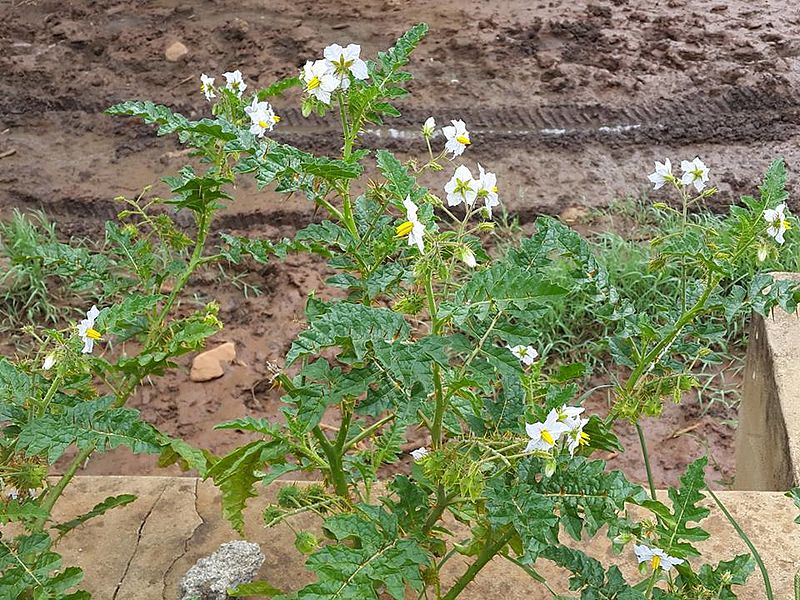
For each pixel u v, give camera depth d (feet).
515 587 2.60
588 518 1.94
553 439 1.87
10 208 6.19
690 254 2.37
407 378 1.82
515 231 5.88
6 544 2.22
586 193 6.19
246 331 5.37
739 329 5.28
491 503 1.92
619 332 2.50
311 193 2.53
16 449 2.21
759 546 2.72
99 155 6.67
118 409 2.28
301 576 2.65
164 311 2.96
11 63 7.57
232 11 8.23
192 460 2.45
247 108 2.75
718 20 7.91
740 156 6.45
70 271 2.98
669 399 4.98
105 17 8.18
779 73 7.16
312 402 1.92
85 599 2.17
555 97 7.06
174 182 3.05
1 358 2.48
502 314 2.19
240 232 5.90
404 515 2.19
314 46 7.69
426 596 2.37
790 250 5.16
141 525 2.83
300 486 2.90
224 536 2.79
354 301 2.61
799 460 3.15
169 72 7.49
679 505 2.07
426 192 2.05
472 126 6.81
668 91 7.06
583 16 7.98
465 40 7.68
